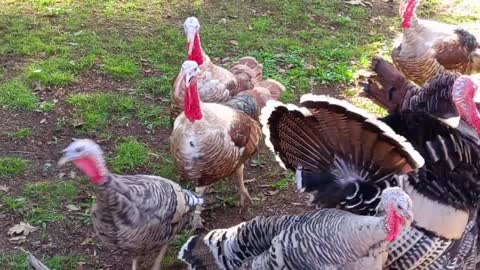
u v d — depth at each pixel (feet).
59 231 9.73
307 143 7.68
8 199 10.14
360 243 6.90
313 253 7.12
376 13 16.67
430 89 8.79
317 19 16.16
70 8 15.76
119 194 7.95
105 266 9.25
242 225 7.84
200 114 9.16
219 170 9.56
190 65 9.07
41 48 14.03
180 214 8.68
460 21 16.38
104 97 12.62
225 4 16.51
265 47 14.74
